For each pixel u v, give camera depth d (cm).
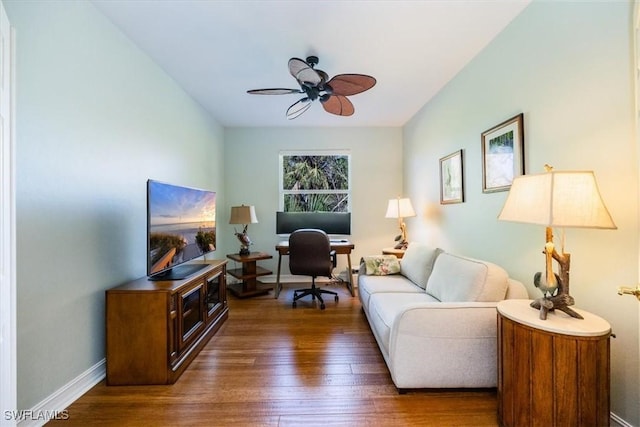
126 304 189
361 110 397
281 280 470
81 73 179
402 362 175
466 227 274
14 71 117
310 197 479
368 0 185
